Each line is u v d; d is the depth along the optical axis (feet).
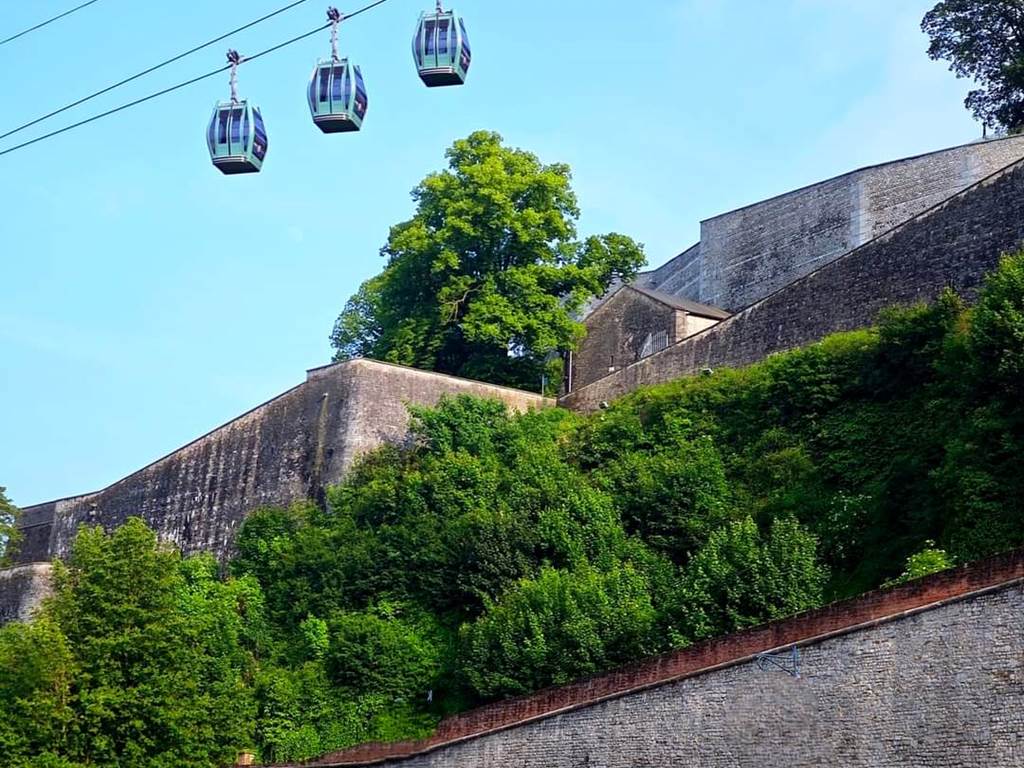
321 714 148.15
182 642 143.64
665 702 105.60
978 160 184.44
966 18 209.87
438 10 118.32
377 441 188.34
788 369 156.66
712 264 219.20
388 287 208.95
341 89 120.37
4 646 144.05
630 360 198.70
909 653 93.40
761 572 121.90
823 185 202.18
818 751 96.07
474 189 204.85
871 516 133.39
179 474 205.36
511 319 198.70
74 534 216.54
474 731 120.67
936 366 138.62
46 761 131.54
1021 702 87.61
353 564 163.43
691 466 151.23
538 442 176.14
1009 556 91.76
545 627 132.36
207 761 138.41
